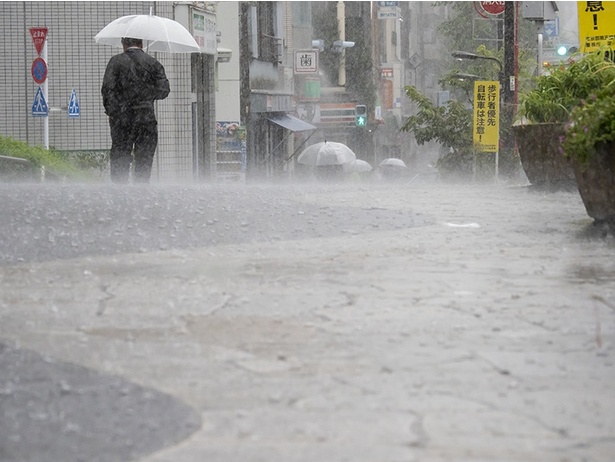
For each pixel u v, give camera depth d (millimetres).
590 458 7348
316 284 13555
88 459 7305
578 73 31906
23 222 19859
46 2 70625
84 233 18469
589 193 18734
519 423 8039
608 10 43875
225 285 13477
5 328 11047
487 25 132250
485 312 11875
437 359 9820
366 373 9344
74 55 70812
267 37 105188
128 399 8594
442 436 7742
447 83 90812
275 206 23328
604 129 18469
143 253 16406
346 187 31969
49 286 13438
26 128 71438
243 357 9867
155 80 34188
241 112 88125
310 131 122938
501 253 16359
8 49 71062
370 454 7371
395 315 11688
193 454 7379
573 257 16016
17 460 7293
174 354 9977
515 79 76188
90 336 10703
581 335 10797
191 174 72875
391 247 17047
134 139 34312
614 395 8750
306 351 10094
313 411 8297
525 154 30328
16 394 8711
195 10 74750
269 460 7262
